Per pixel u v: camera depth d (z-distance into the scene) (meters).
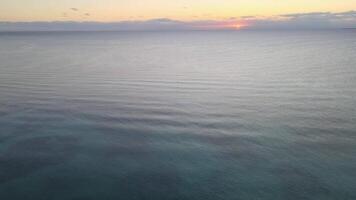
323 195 17.03
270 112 31.91
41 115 31.69
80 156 22.23
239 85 46.09
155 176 19.53
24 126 28.34
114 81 50.62
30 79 52.44
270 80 49.25
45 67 68.56
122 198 17.19
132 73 59.31
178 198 17.14
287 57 82.88
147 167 20.67
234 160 21.42
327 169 19.78
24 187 18.14
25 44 159.88
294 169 19.92
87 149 23.44
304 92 40.28
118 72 60.81
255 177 19.14
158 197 17.27
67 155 22.41
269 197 17.05
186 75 56.19
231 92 41.56
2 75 56.59
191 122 29.25
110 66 70.38
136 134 26.41
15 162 21.20
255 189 17.84
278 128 27.17
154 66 69.69
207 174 19.67
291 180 18.66
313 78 49.69
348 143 23.56
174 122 29.34
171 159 21.77
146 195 17.48
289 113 31.38
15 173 19.75
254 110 32.78
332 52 92.31
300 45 129.62
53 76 55.84
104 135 26.22
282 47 121.06
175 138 25.45
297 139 24.62
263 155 22.03
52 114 32.06
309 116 30.25
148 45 156.25
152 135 26.16
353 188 17.56
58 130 27.38
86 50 120.00
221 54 98.62
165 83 48.69
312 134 25.58
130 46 146.88
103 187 18.25
